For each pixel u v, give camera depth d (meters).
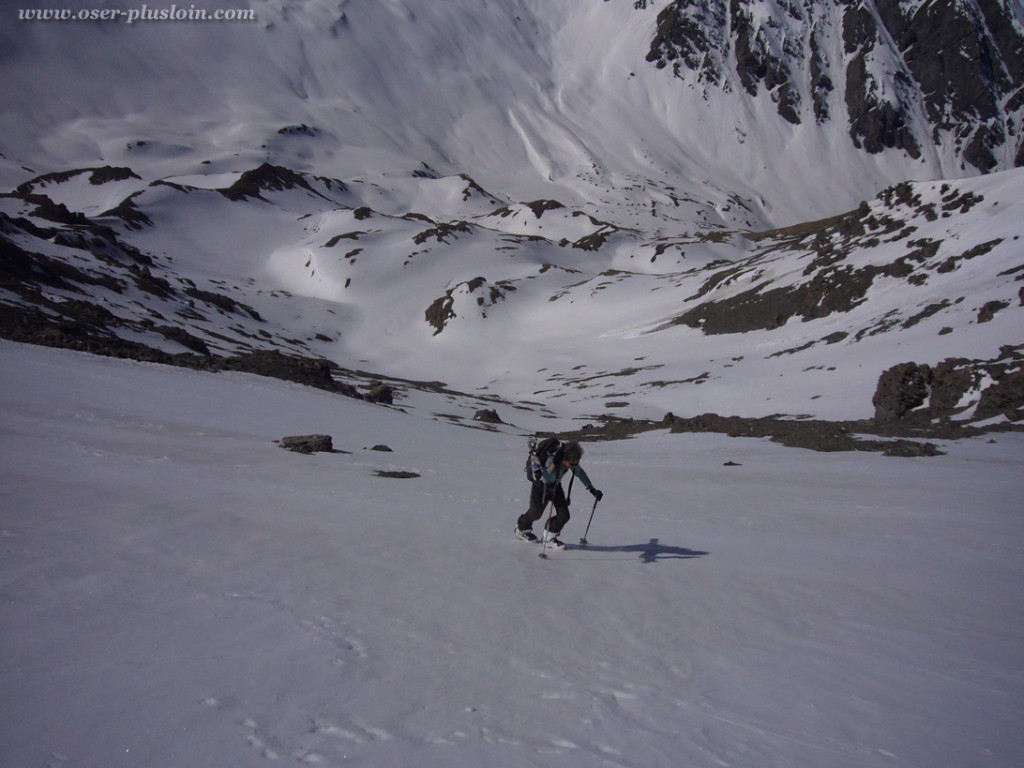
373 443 21.30
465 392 77.94
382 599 5.45
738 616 5.66
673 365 72.75
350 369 88.44
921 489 15.02
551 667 4.39
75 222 100.44
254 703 3.59
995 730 3.76
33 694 3.47
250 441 17.09
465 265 133.00
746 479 16.80
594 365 83.31
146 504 8.08
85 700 3.47
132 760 3.02
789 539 9.16
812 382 53.25
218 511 8.14
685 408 55.53
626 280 117.62
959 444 24.47
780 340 69.75
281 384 32.72
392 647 4.50
